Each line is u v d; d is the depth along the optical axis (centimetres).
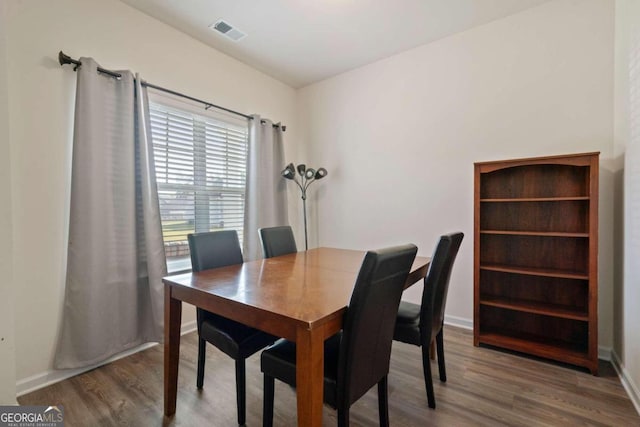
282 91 378
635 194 176
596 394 177
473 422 155
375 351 127
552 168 236
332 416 162
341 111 357
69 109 201
